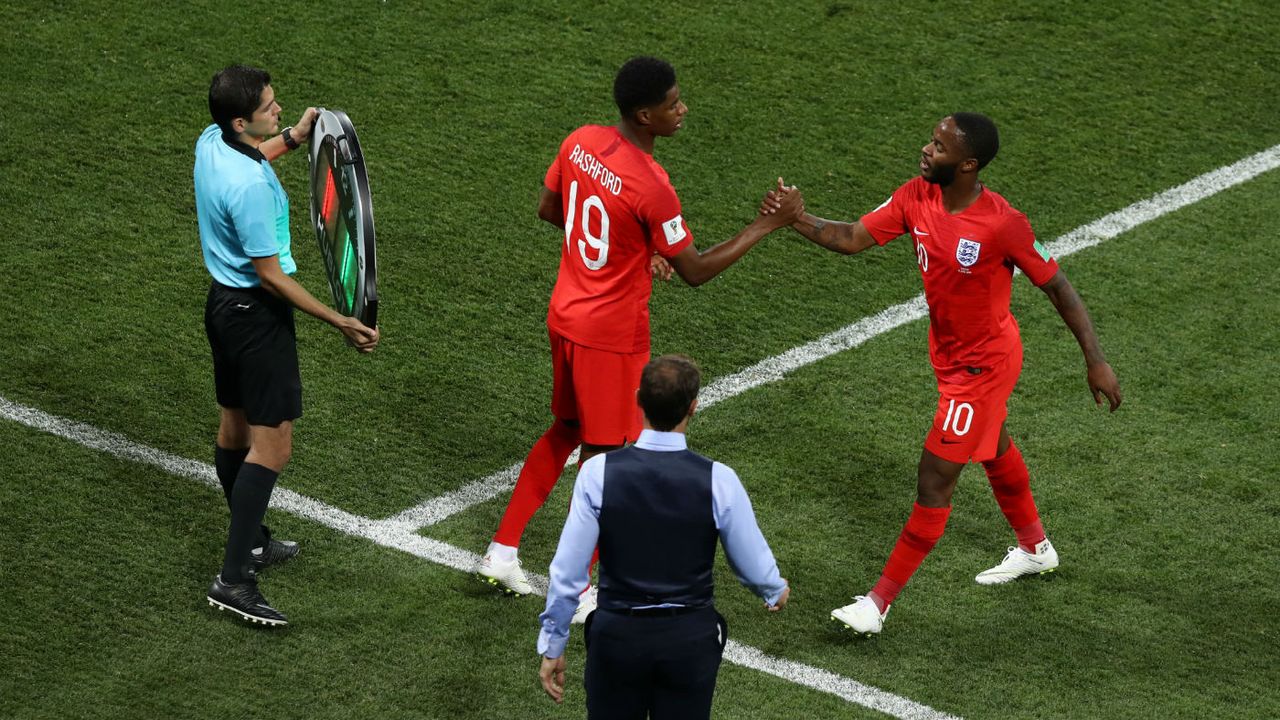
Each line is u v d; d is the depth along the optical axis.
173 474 23.72
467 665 20.09
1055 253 30.67
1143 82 36.38
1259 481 24.38
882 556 22.83
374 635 20.59
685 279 20.20
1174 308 29.05
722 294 29.23
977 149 19.14
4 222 29.55
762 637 21.00
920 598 21.95
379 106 33.78
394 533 22.89
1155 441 25.39
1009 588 22.16
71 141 31.94
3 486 22.98
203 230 20.06
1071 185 32.84
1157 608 21.70
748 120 34.31
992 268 19.72
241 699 19.25
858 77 35.94
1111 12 38.84
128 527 22.44
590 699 16.58
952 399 20.42
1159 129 34.78
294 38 35.66
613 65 35.72
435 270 29.39
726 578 22.33
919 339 28.20
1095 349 20.16
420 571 22.05
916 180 20.47
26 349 26.30
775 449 25.22
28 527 22.20
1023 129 34.53
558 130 33.53
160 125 32.62
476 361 27.16
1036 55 37.09
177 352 26.69
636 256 20.00
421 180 31.78
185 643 20.25
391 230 30.33
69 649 19.97
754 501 23.94
